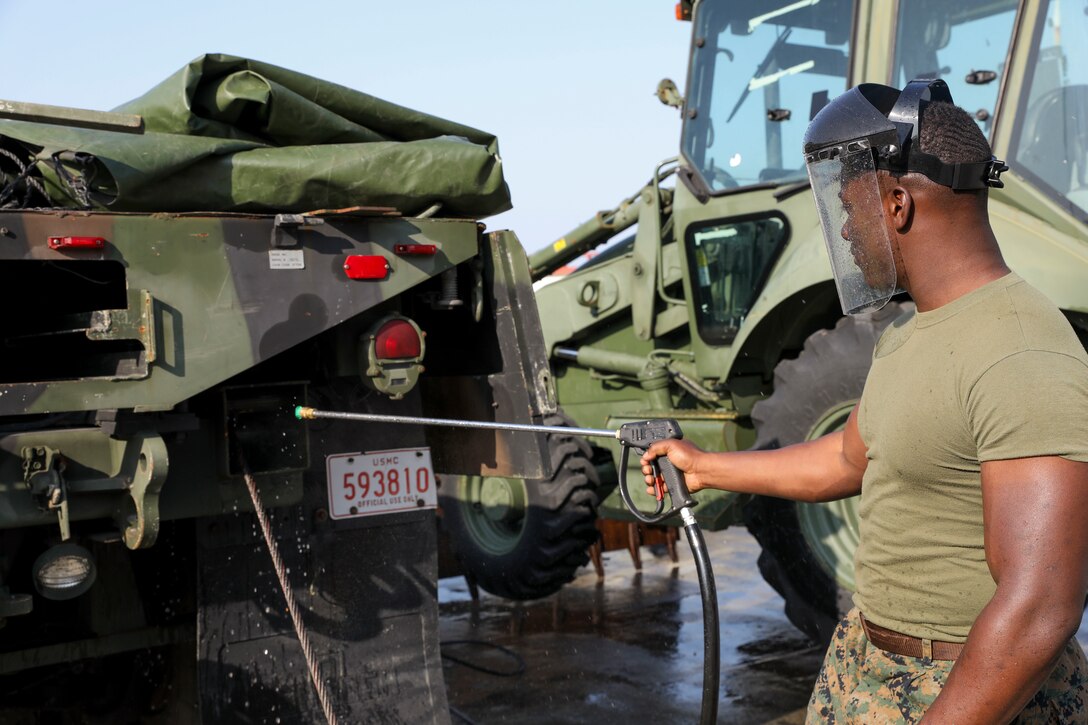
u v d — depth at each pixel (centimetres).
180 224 267
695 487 226
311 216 283
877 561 179
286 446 299
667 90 610
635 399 659
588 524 588
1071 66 434
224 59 298
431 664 327
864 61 484
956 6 461
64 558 264
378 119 326
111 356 289
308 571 310
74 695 336
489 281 339
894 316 445
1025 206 437
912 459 167
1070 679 167
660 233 621
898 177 168
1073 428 146
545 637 601
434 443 373
